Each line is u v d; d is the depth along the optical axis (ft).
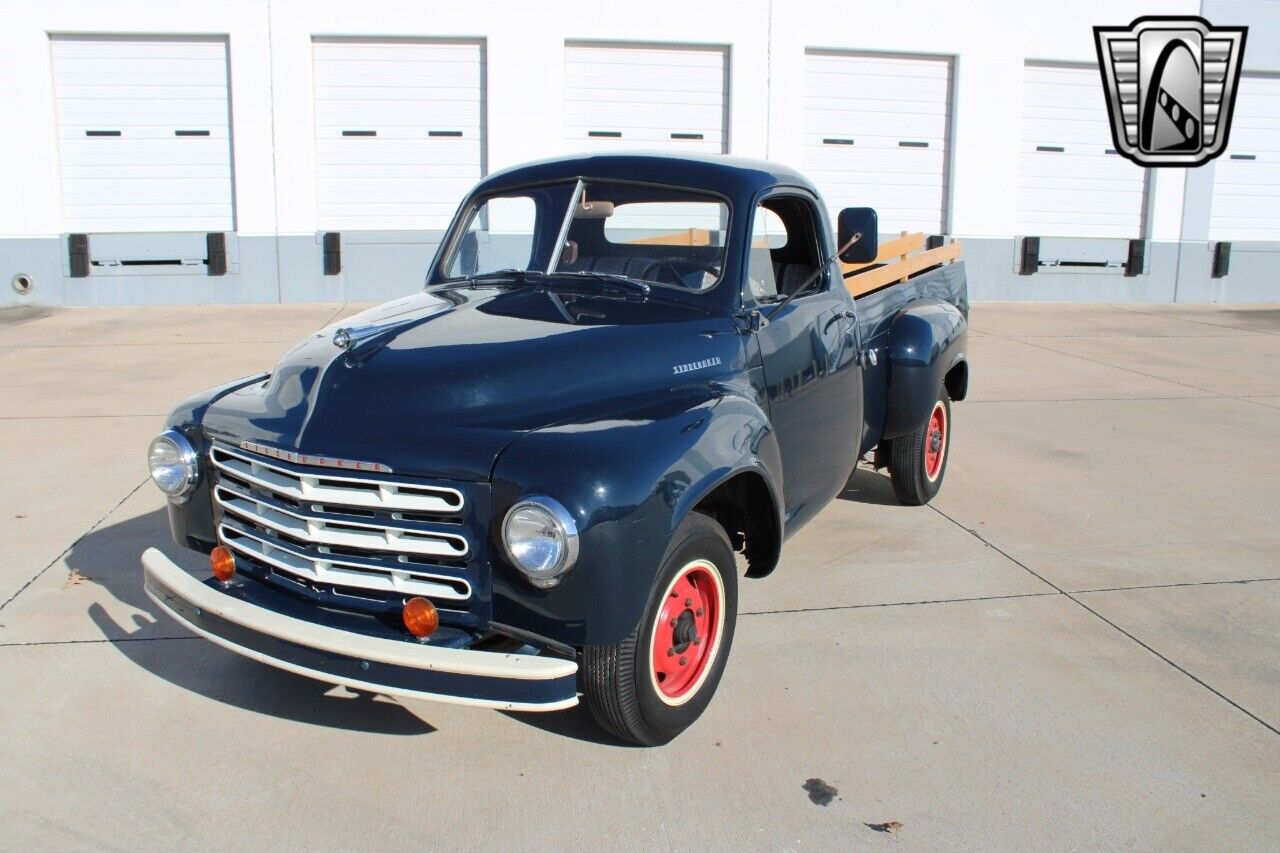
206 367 32.60
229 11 45.91
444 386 10.80
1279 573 16.87
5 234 46.32
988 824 10.30
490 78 47.73
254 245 47.65
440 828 10.18
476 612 10.29
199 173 47.39
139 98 46.52
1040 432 26.30
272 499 11.14
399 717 12.21
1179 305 54.08
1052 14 51.49
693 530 11.12
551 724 12.11
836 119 51.01
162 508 19.06
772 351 13.52
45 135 45.98
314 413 10.90
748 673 13.29
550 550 9.65
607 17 48.19
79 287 47.09
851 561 17.15
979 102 51.57
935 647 14.07
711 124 50.19
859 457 17.08
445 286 14.43
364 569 10.63
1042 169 53.06
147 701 12.43
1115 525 19.12
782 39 49.60
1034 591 16.02
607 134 49.52
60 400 27.84
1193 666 13.65
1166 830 10.25
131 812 10.35
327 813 10.39
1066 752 11.59
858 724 12.12
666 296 13.19
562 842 10.00
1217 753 11.60
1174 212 54.03
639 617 10.22
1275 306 54.13
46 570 16.17
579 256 14.15
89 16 45.47
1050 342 41.09
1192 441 25.46
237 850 9.82
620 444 10.21
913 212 52.39
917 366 17.72
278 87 46.68
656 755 11.46
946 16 50.67
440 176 48.60
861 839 10.06
